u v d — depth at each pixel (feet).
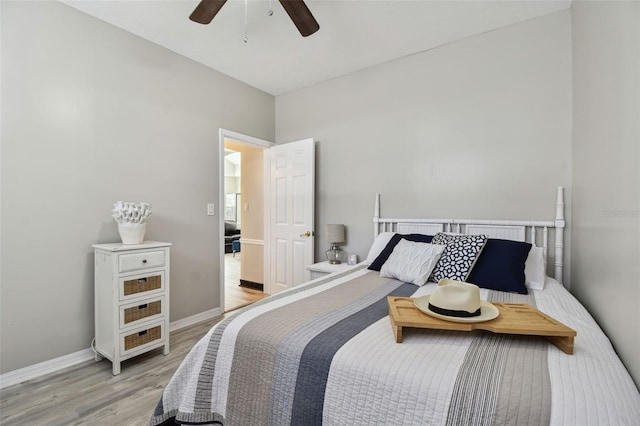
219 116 10.39
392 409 2.78
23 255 6.29
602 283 4.52
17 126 6.21
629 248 3.39
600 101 4.80
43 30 6.54
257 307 4.74
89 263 7.21
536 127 7.52
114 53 7.71
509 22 7.75
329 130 11.27
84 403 5.44
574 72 6.82
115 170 7.72
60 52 6.80
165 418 4.15
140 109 8.23
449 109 8.75
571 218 7.02
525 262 6.32
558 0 6.91
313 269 9.79
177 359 7.14
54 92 6.71
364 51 9.18
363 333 3.71
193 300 9.53
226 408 3.85
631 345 3.27
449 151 8.75
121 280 6.52
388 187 9.89
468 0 6.91
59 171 6.78
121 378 6.29
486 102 8.19
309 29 6.30
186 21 7.59
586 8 5.77
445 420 2.54
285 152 11.91
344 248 10.92
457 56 8.62
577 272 6.49
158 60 8.65
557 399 2.43
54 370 6.62
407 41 8.64
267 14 7.36
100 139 7.44
